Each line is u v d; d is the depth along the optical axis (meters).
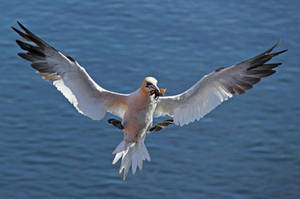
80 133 20.11
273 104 21.58
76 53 22.27
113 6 24.73
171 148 19.89
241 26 24.27
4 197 18.16
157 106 10.92
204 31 23.81
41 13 24.16
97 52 22.41
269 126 20.78
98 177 18.88
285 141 20.31
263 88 22.25
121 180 18.83
